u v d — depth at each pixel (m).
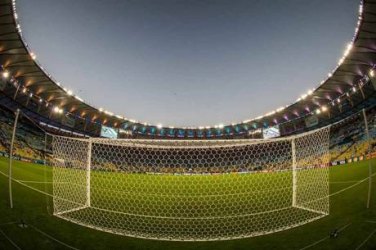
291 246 5.72
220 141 8.58
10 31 21.89
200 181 16.33
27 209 7.48
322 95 33.97
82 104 36.25
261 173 18.53
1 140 22.61
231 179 17.00
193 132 48.81
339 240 5.81
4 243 5.33
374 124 26.59
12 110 28.61
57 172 15.26
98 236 6.17
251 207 9.55
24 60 25.77
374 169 14.49
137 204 10.16
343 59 26.08
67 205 8.72
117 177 16.84
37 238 5.75
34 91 31.06
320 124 37.59
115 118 41.97
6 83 27.05
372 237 5.80
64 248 5.45
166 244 6.00
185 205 10.12
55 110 35.19
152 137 47.94
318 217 7.34
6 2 19.20
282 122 43.16
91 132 41.72
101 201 10.19
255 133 46.44
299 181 13.39
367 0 19.28
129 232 6.66
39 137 29.56
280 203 9.80
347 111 33.25
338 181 12.84
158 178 17.17
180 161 18.38
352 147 26.06
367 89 29.11
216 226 7.43
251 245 5.89
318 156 12.28
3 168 14.15
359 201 8.48
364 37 23.05
